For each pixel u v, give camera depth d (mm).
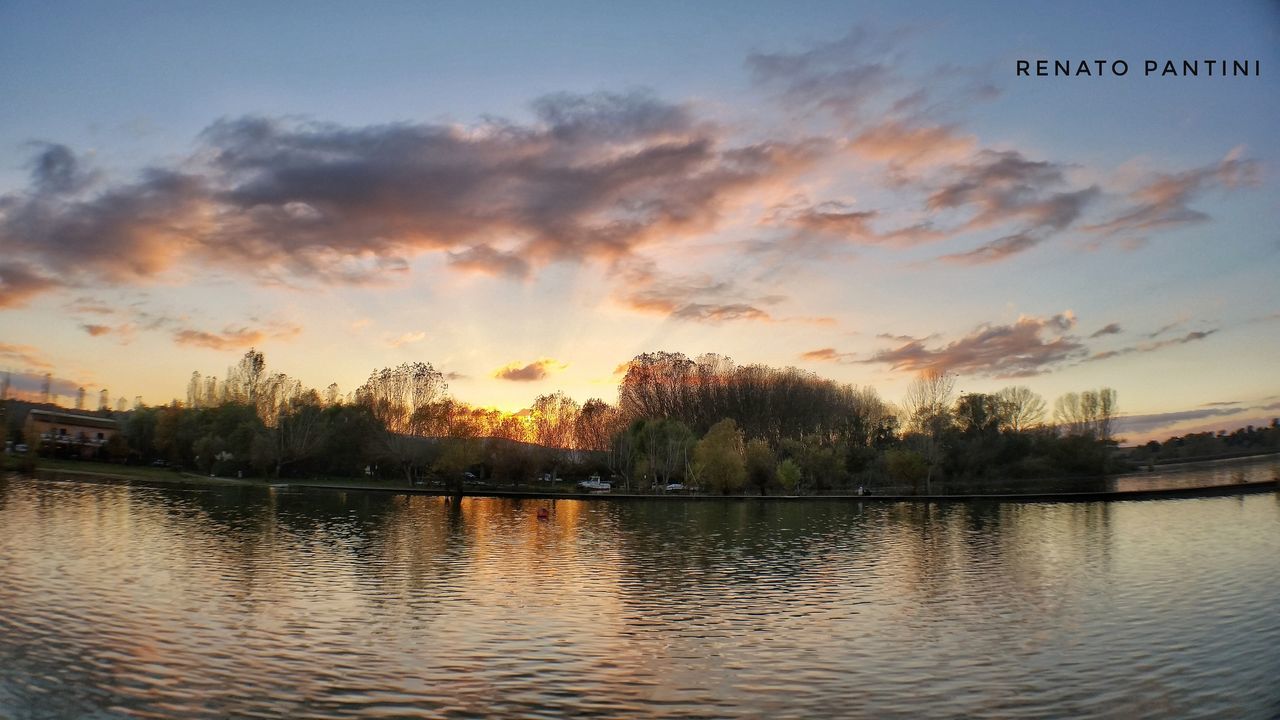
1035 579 41719
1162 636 29734
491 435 139750
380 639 28641
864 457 132125
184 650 26641
